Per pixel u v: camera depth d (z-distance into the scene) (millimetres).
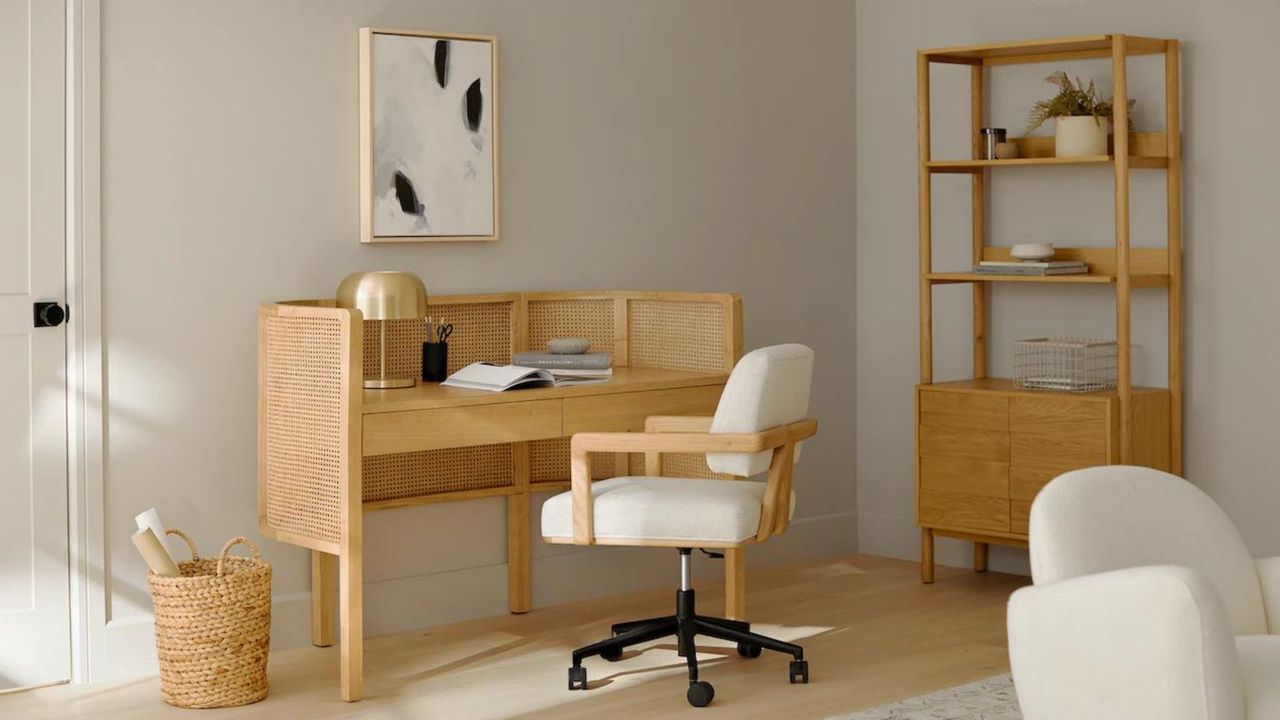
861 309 5805
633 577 5168
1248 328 4785
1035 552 2730
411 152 4570
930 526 5160
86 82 3973
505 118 4816
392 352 4551
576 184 5008
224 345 4258
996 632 4508
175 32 4129
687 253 5309
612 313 4906
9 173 3895
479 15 4742
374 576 4551
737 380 3809
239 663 3801
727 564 4262
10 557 3947
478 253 4777
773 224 5543
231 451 4281
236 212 4266
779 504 3947
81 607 4035
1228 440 4852
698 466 4578
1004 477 4938
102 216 4027
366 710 3771
